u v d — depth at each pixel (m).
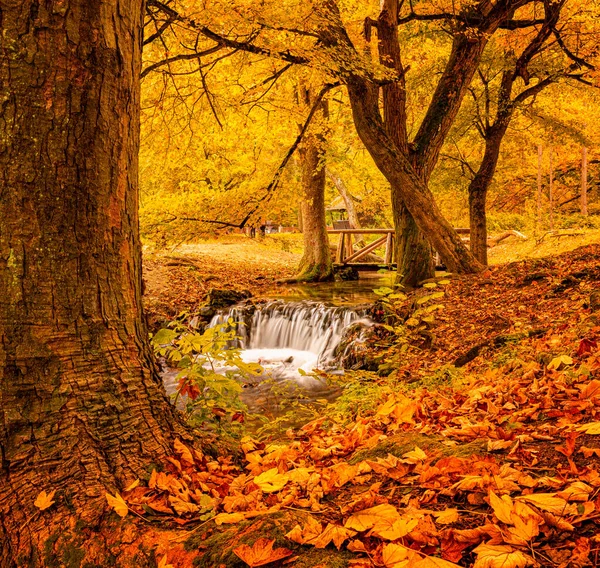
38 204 2.25
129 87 2.52
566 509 1.65
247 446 3.08
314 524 1.83
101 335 2.43
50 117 2.25
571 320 5.75
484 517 1.78
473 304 8.91
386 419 3.63
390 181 11.30
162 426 2.60
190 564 1.80
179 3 8.23
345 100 16.97
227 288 15.45
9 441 2.15
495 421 2.93
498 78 16.38
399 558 1.54
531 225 22.00
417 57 14.31
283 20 8.36
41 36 2.21
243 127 13.45
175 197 12.82
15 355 2.21
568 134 15.74
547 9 11.85
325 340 10.67
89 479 2.21
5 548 2.00
